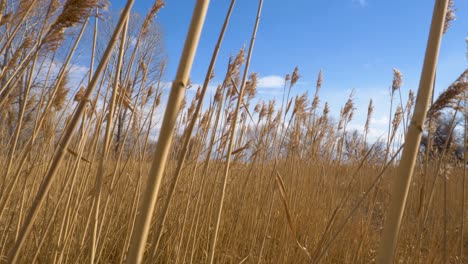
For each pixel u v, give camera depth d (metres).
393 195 1.04
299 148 4.17
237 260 3.11
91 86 1.05
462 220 2.09
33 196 2.70
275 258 3.03
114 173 2.26
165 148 0.89
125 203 3.39
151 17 2.10
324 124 4.82
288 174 3.89
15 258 1.06
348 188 2.33
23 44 1.83
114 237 3.16
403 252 2.95
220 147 3.18
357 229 3.28
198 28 0.89
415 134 1.02
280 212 3.57
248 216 3.54
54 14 1.70
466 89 1.86
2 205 1.71
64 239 2.06
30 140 1.81
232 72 2.46
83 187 2.36
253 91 3.44
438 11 1.04
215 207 3.39
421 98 1.03
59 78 1.83
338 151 4.41
